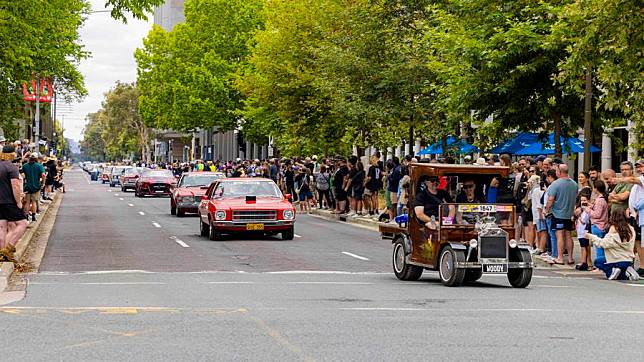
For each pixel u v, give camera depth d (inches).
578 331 438.9
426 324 455.5
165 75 3612.2
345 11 1603.1
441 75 1191.6
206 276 697.6
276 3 1962.4
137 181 2345.0
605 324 465.4
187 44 3211.1
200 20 2930.6
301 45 1879.9
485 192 688.4
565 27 861.2
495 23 1076.5
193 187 1531.7
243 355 364.5
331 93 1626.5
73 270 743.1
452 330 436.1
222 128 2950.3
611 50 805.2
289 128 1979.6
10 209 745.6
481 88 1082.1
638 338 419.5
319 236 1142.3
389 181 1259.2
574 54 812.6
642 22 764.0
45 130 4057.6
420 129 1546.5
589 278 746.8
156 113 3937.0
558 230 830.5
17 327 434.3
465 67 1088.2
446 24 1162.6
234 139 4192.9
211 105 2856.8
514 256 650.8
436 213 666.2
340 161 1553.9
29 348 377.7
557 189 825.5
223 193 1100.5
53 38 1451.8
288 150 2306.8
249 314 484.1
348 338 408.8
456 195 678.5
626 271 735.1
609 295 612.4
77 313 483.2
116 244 1000.2
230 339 402.9
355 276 713.0
